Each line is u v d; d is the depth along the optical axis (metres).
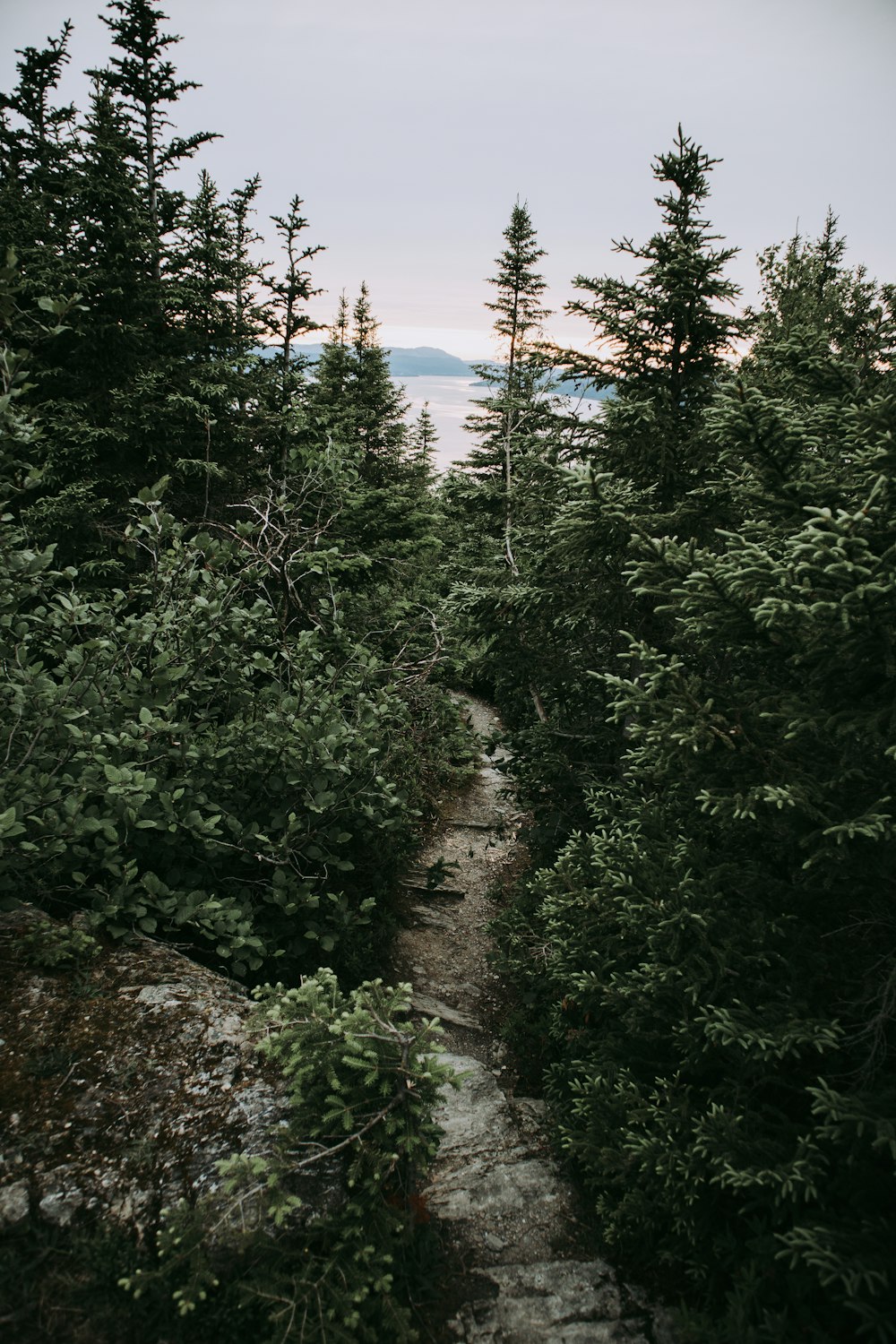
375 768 5.89
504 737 7.78
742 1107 3.14
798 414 3.92
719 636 3.34
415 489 20.09
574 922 4.54
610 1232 3.43
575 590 6.41
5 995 3.57
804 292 13.01
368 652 6.68
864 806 3.00
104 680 4.82
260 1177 3.03
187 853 4.77
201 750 4.89
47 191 10.55
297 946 5.01
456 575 14.73
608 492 5.38
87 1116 3.11
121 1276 2.69
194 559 5.67
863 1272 2.29
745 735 3.24
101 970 3.88
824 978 3.29
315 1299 2.74
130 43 11.11
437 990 6.39
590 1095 3.83
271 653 7.09
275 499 7.10
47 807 4.04
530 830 7.46
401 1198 3.43
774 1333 2.63
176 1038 3.55
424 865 8.79
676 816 4.46
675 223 6.38
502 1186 4.00
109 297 9.44
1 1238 2.67
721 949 3.43
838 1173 2.77
